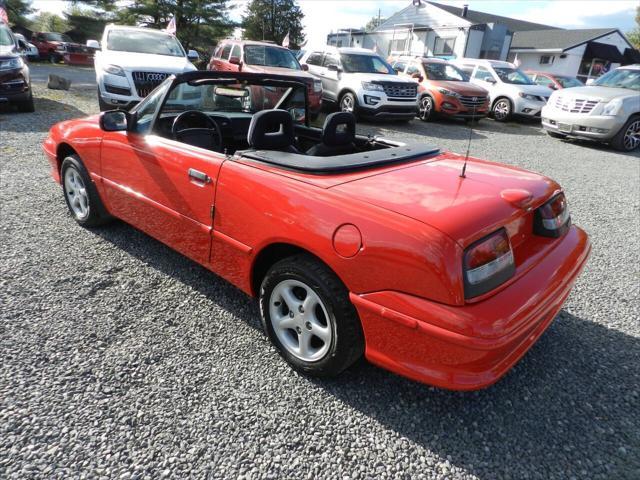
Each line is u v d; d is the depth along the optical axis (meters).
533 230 2.47
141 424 2.13
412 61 14.04
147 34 10.37
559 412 2.37
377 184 2.31
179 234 3.11
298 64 11.57
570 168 8.30
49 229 4.11
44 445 1.98
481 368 1.95
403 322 1.97
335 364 2.33
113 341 2.69
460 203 2.11
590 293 3.66
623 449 2.16
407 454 2.08
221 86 3.54
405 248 1.94
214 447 2.04
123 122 3.31
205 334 2.82
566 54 28.39
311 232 2.22
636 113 10.14
